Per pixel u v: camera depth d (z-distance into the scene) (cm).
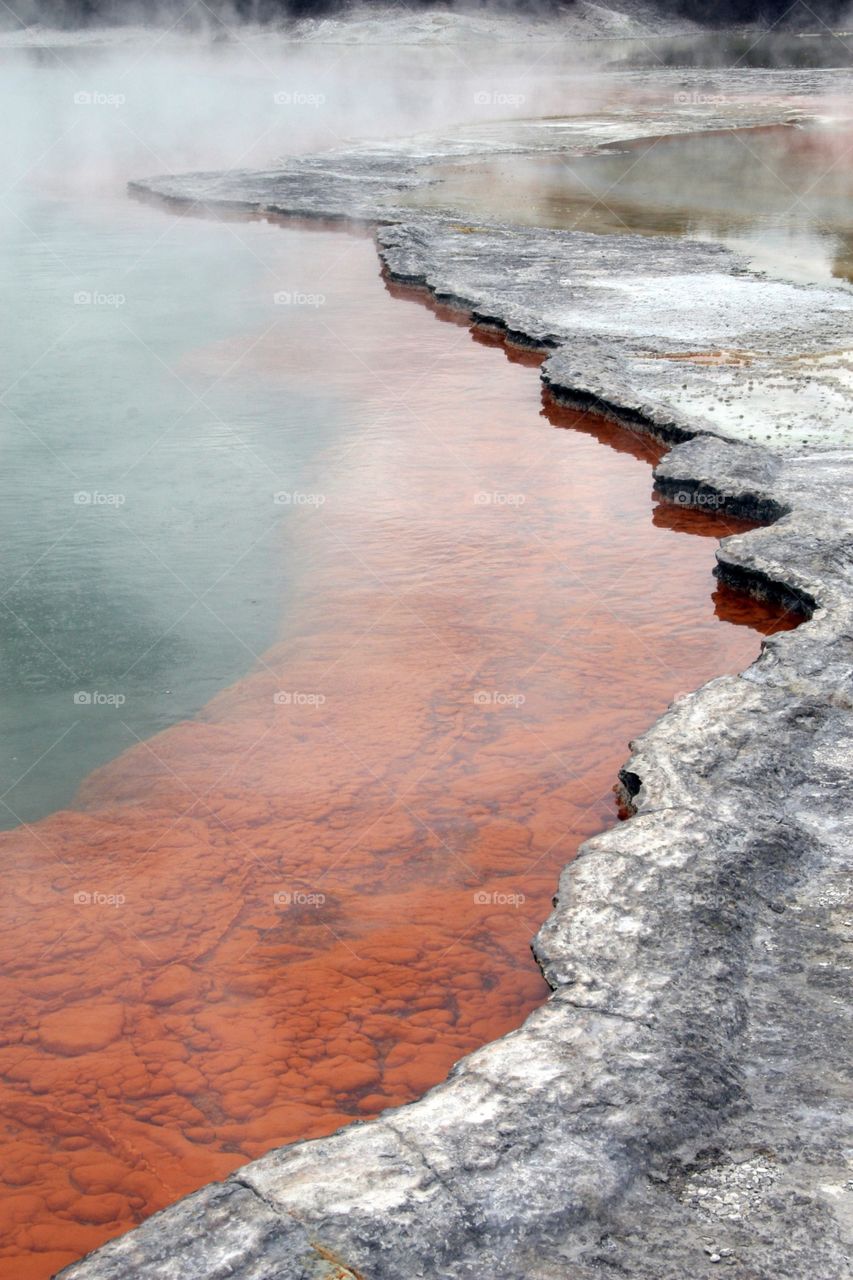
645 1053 343
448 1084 335
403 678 627
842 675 560
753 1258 280
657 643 657
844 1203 295
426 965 425
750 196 1991
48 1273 313
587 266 1489
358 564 768
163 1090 374
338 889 468
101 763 562
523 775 538
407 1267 278
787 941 399
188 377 1174
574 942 392
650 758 498
